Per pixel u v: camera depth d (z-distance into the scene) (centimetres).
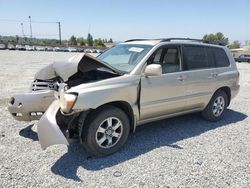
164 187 298
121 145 386
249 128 518
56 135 317
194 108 499
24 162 344
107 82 360
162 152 389
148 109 409
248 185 309
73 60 382
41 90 423
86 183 300
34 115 417
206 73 496
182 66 458
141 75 393
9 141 410
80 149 389
